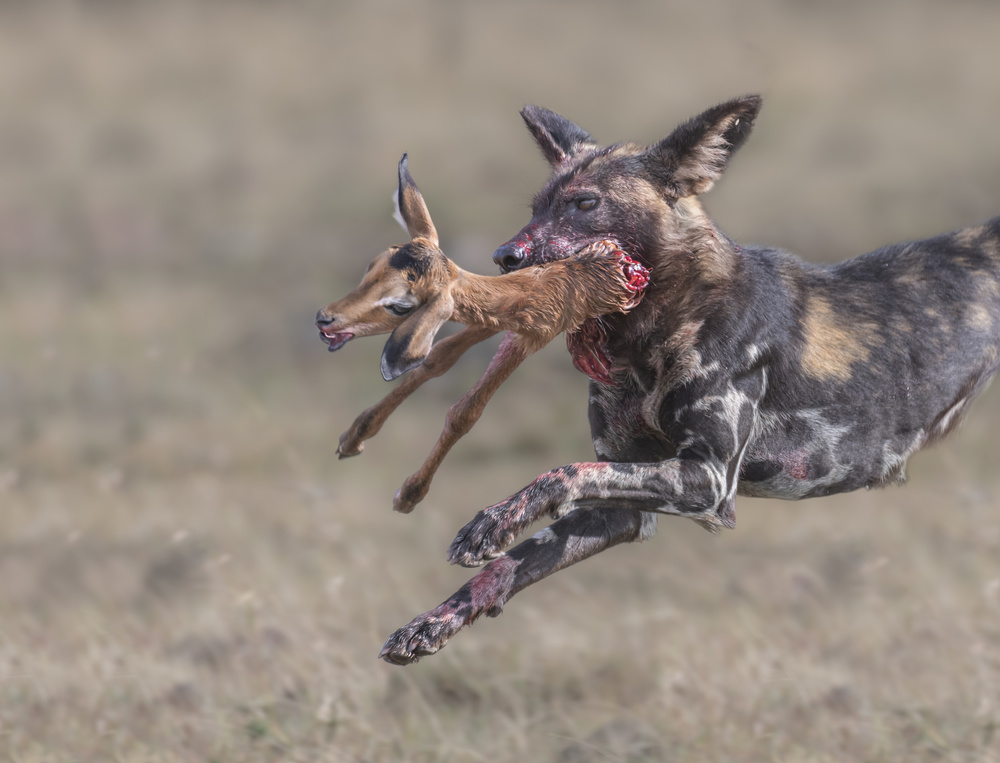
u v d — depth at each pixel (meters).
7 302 51.25
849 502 30.58
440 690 21.50
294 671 21.22
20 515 29.62
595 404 19.25
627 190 18.06
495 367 16.62
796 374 18.95
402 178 15.18
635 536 18.30
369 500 32.56
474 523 16.19
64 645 22.20
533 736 19.52
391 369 14.14
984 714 19.53
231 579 24.73
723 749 18.95
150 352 37.78
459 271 15.05
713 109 17.78
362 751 18.83
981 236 21.05
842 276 20.08
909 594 24.05
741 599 24.84
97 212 64.12
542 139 20.09
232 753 18.64
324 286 52.28
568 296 16.08
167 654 21.94
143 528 28.50
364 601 24.52
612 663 22.39
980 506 28.34
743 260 18.72
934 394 20.02
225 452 35.03
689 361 18.08
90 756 18.58
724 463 17.95
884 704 20.14
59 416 37.81
